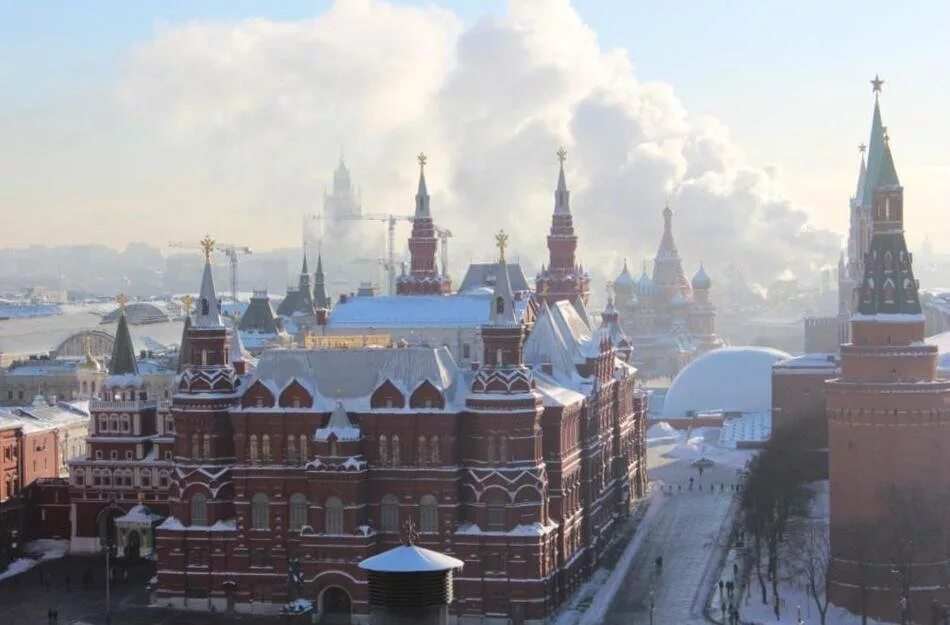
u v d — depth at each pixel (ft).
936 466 629.51
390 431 641.40
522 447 637.71
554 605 647.97
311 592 636.07
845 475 636.48
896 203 643.04
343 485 631.97
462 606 632.38
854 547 630.74
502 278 647.97
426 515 638.53
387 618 245.45
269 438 652.89
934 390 626.23
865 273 645.10
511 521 631.97
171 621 629.92
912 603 622.13
